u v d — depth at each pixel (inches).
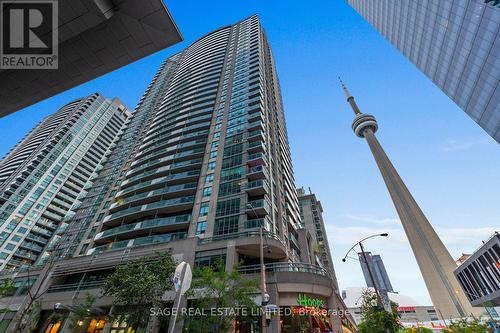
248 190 1535.4
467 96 2384.4
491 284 1641.2
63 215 3629.4
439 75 2672.2
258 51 2743.6
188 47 4178.2
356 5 3961.6
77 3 278.1
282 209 1833.2
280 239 1445.6
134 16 321.7
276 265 1150.3
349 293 3654.0
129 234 1667.1
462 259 2513.5
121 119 5246.1
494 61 1972.2
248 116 2048.5
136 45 352.8
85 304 1139.3
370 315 840.9
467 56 2204.7
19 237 3100.4
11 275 1540.4
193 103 2490.2
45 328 1200.8
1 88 351.9
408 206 4372.5
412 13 2691.9
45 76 350.6
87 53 344.5
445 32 2351.1
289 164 2682.1
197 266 1173.1
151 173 2020.2
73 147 4156.0
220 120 2165.4
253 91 2260.1
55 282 1432.1
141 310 908.0
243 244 1190.3
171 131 2326.5
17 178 3417.8
